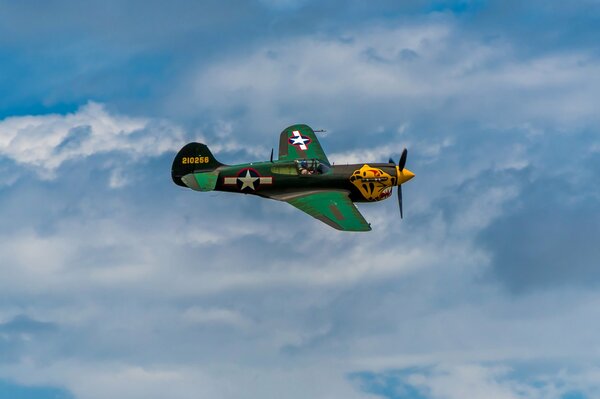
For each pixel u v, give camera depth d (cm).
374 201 10044
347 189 9969
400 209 10088
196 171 10069
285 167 9900
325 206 9488
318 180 9888
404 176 9988
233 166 10031
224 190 10019
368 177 9900
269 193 9938
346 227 9094
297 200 9681
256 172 9906
